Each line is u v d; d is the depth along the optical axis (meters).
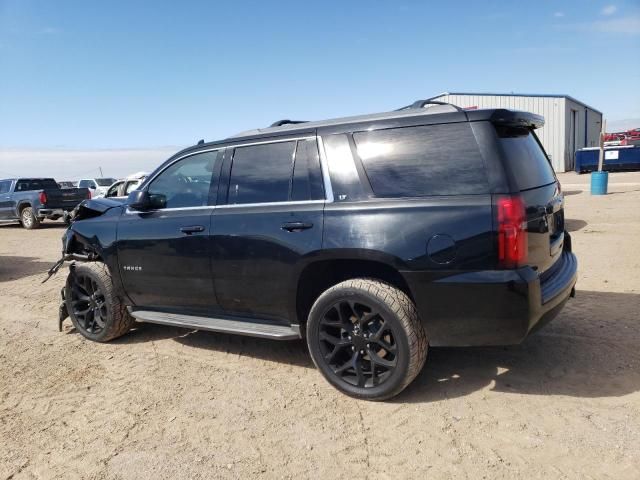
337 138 3.67
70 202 17.64
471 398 3.51
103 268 4.97
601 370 3.80
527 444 2.95
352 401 3.58
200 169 4.35
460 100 34.88
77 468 2.98
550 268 3.63
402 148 3.44
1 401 3.90
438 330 3.29
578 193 18.50
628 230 9.79
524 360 4.05
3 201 17.80
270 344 4.80
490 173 3.15
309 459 2.95
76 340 5.22
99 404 3.76
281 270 3.73
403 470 2.79
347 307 3.58
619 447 2.87
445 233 3.16
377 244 3.32
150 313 4.71
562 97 34.66
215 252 4.06
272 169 3.93
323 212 3.57
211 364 4.39
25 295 7.39
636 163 29.48
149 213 4.59
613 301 5.39
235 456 3.02
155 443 3.20
